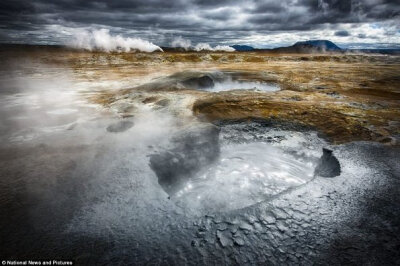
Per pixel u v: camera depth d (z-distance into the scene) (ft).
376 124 34.45
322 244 14.33
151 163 23.40
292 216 16.49
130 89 64.90
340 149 27.25
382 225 15.69
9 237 14.32
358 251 13.83
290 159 27.96
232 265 13.03
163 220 15.98
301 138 31.58
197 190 22.80
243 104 46.14
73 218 15.87
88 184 19.48
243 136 32.99
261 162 27.50
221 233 15.06
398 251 13.83
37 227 15.10
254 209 17.16
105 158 23.99
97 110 43.73
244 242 14.44
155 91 60.70
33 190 18.67
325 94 57.82
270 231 15.26
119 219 15.90
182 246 14.07
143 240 14.38
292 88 69.41
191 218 16.26
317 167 25.79
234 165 27.07
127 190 18.81
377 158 24.68
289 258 13.44
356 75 95.30
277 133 33.45
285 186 23.54
